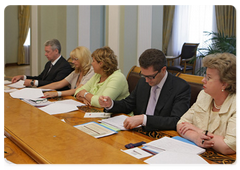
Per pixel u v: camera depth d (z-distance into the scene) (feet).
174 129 6.18
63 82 12.24
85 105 8.45
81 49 11.20
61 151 4.07
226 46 16.96
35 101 8.62
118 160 3.77
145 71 6.77
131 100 7.80
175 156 4.37
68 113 7.43
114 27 14.39
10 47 39.29
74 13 19.67
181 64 26.66
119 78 8.82
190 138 5.33
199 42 28.14
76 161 3.74
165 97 7.03
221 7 26.37
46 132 4.96
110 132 5.74
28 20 39.73
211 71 5.29
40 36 20.38
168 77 7.18
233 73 5.12
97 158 3.82
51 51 13.00
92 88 9.64
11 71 34.12
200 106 5.83
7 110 6.63
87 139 4.60
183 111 6.61
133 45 14.60
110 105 7.36
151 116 6.19
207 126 5.67
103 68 9.03
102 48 9.12
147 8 14.64
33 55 21.42
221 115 5.40
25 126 5.33
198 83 8.13
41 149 4.15
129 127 6.01
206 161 4.26
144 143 5.19
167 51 30.48
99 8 21.44
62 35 19.83
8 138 5.05
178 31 29.55
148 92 7.43
